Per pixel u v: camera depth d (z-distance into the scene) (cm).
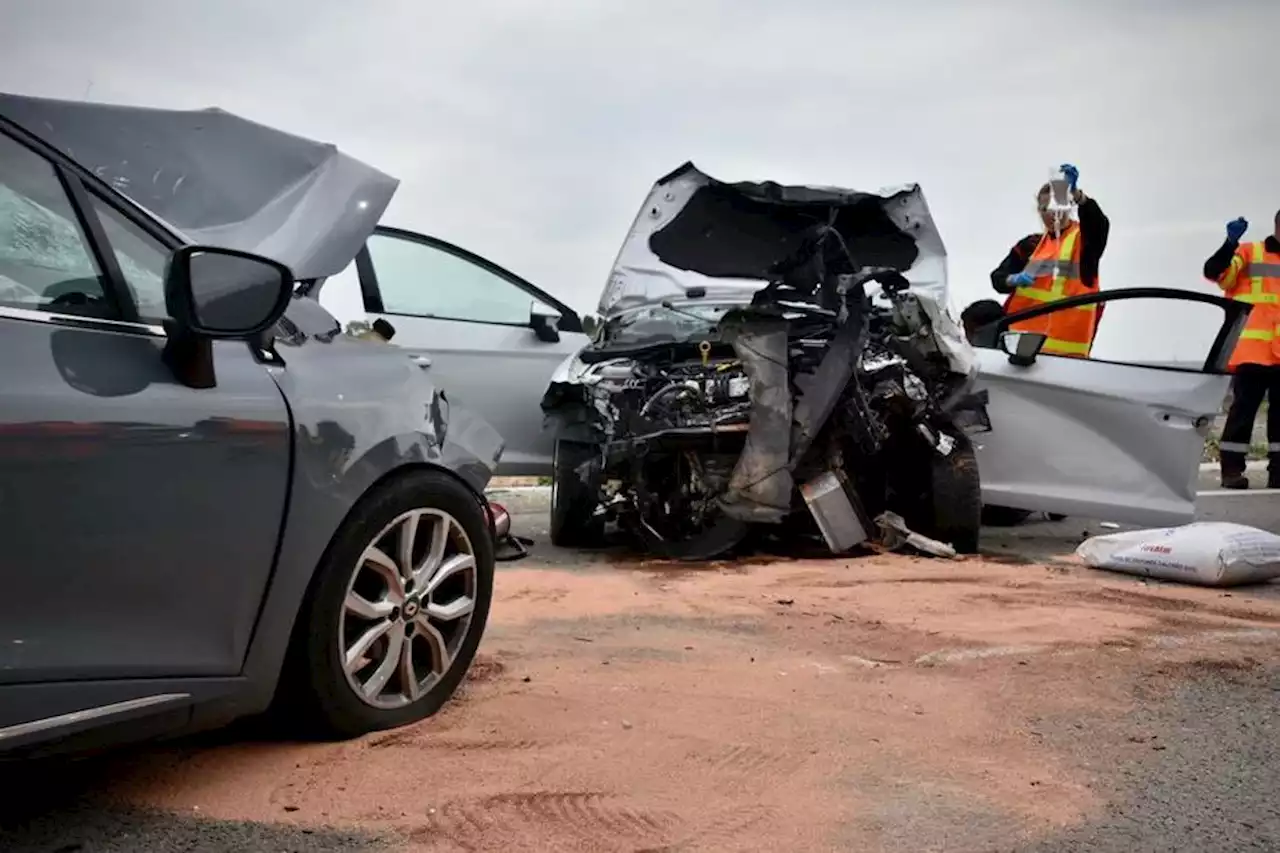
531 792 274
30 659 223
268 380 283
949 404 634
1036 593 526
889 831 258
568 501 684
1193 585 557
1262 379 1000
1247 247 1008
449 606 332
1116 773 297
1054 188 844
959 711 344
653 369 678
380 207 399
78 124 428
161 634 251
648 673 380
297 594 284
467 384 741
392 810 263
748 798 275
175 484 251
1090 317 828
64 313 246
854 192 727
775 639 434
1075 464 666
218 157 425
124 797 268
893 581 558
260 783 277
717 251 774
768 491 600
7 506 219
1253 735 327
